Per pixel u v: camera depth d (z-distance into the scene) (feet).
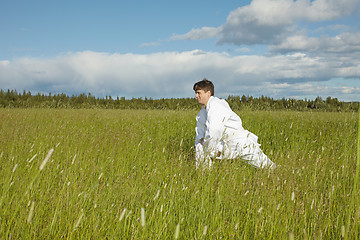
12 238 6.29
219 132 14.98
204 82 15.76
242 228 7.58
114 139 18.79
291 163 12.18
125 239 6.65
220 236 6.82
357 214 6.40
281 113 32.04
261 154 13.92
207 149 13.58
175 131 25.81
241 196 8.96
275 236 7.06
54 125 25.45
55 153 14.42
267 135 21.88
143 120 32.71
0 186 8.75
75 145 16.61
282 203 8.50
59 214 7.20
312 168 12.20
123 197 8.73
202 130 17.08
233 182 9.80
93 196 8.61
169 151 16.70
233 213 7.93
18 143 16.37
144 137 20.34
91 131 22.45
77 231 6.63
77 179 10.27
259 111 33.40
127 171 12.07
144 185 9.91
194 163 13.20
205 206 8.29
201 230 6.98
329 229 7.20
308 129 23.91
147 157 14.61
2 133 19.49
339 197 9.70
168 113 38.22
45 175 10.24
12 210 7.08
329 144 18.22
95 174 11.21
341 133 21.06
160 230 6.56
